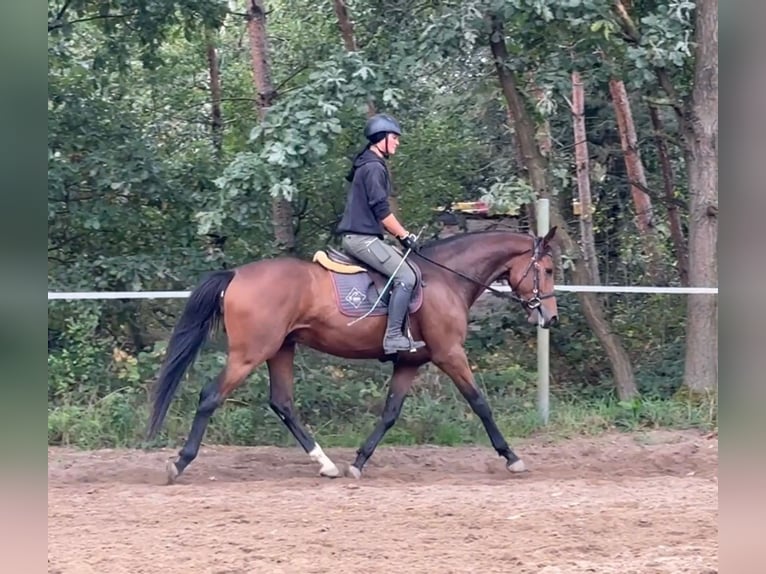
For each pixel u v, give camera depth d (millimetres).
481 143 12383
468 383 7898
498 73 10312
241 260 10703
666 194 12477
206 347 9828
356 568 5180
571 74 10242
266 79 10812
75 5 10766
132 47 11320
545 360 9625
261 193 9484
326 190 10852
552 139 12641
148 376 9836
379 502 6820
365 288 7598
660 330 11820
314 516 6383
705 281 10219
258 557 5402
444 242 8094
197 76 13258
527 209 11039
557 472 8242
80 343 10203
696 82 10141
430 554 5480
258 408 9602
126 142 10797
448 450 9016
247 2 10891
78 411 9445
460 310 7875
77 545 5656
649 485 7508
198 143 12062
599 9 9125
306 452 8195
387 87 9398
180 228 11000
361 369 10289
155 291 10688
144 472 8141
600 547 5602
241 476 8172
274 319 7473
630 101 12711
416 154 11508
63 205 10750
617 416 9820
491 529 6047
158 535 5902
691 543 5695
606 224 13383
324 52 11648
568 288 9375
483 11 9242
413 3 10602
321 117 9094
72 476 7992
